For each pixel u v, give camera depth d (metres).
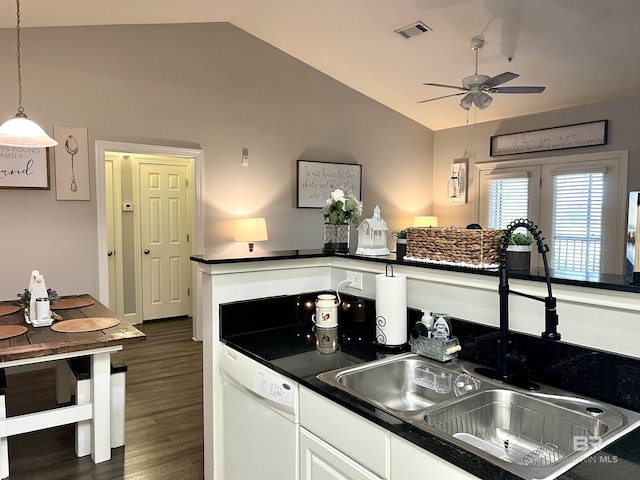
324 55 5.48
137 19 4.40
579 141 5.41
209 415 2.07
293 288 2.22
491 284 1.61
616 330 1.30
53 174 4.22
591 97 5.20
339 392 1.37
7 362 2.20
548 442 1.32
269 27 5.05
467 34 4.38
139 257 5.89
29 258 4.15
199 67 5.00
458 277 1.71
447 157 6.91
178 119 4.88
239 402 1.86
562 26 3.98
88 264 4.41
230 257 2.08
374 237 2.16
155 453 2.66
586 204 5.38
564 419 1.28
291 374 1.54
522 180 5.99
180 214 6.20
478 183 6.50
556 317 1.34
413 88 5.88
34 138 2.82
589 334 1.36
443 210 7.00
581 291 1.37
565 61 4.53
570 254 5.53
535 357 1.48
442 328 1.68
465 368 1.58
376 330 1.88
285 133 5.65
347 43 5.06
